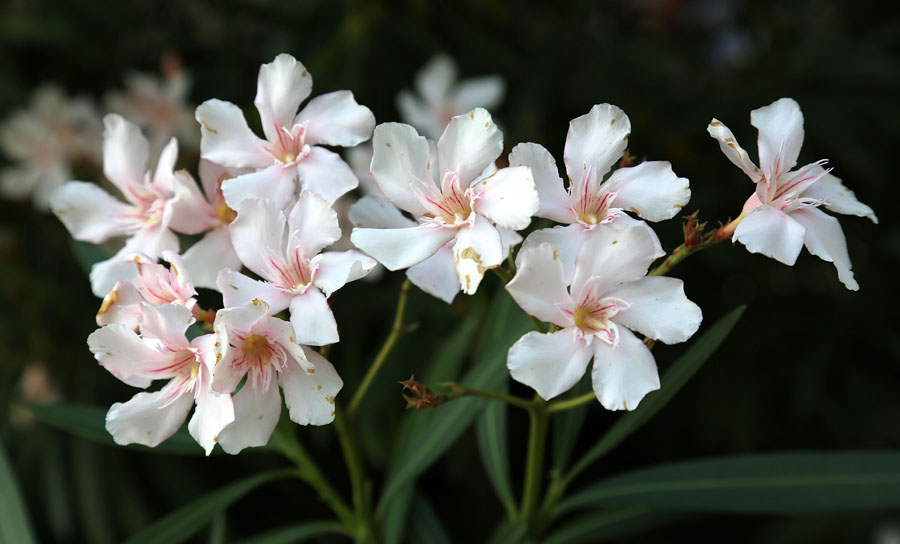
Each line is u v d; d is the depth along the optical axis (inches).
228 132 17.0
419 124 25.8
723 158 28.0
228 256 17.1
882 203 28.7
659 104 28.7
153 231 17.5
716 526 30.4
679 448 29.0
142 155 18.0
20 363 27.8
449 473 25.8
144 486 27.8
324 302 15.9
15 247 28.7
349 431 17.8
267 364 15.8
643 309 15.9
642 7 34.5
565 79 29.3
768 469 18.4
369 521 18.4
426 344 23.6
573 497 18.6
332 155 16.8
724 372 28.5
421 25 28.6
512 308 19.0
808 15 33.1
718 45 33.8
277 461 27.1
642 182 16.2
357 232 16.0
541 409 17.5
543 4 30.4
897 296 29.2
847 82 28.9
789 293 29.5
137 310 16.2
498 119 28.7
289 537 18.7
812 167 16.5
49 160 28.2
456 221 16.0
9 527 17.9
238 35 30.6
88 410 19.0
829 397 29.0
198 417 15.7
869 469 18.2
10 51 30.1
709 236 16.8
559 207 16.0
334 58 27.6
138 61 30.7
